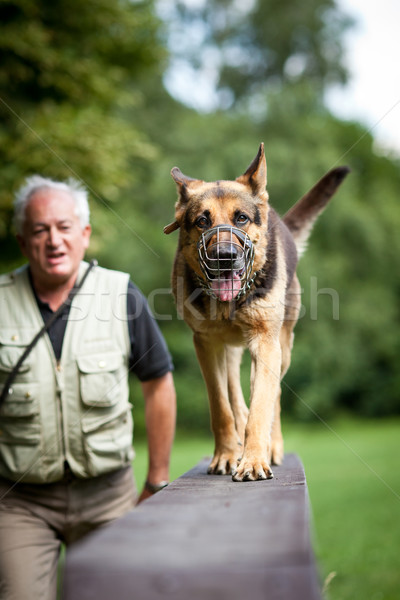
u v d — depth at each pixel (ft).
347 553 19.85
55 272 9.59
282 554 3.64
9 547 9.10
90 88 32.40
